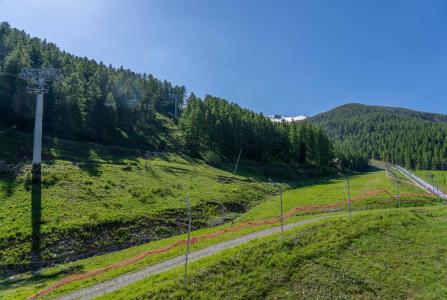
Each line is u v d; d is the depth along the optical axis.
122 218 46.31
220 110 132.62
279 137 140.62
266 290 22.45
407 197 58.06
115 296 21.69
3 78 87.56
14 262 33.81
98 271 30.27
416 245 30.97
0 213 42.12
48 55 126.31
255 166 116.94
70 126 90.94
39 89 61.53
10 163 61.00
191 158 106.81
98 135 100.62
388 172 128.38
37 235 38.31
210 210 57.72
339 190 74.81
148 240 43.72
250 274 23.81
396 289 23.69
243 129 128.88
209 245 34.00
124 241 42.12
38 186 52.44
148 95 156.12
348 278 24.47
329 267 25.70
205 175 85.81
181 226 49.47
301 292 22.61
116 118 110.12
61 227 40.78
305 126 146.62
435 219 39.41
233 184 81.38
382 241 31.23
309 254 27.17
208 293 21.47
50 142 80.19
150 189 61.03
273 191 86.00
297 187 99.88
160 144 117.56
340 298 22.25
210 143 116.62
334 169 146.00
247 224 47.53
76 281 27.59
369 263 26.86
